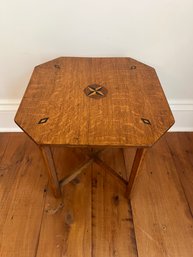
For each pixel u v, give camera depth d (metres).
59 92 0.81
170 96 1.27
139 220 0.99
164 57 1.09
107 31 0.99
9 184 1.11
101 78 0.89
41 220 0.98
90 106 0.75
